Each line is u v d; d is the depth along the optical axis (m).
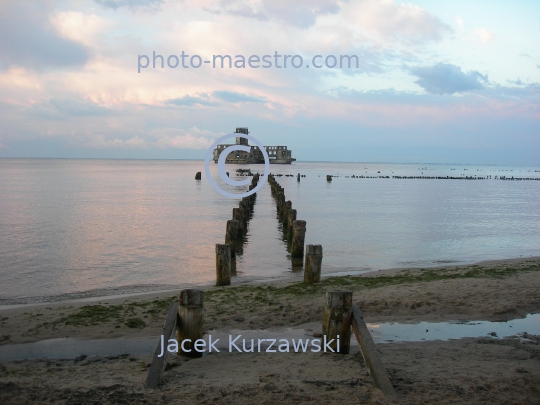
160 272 15.92
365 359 6.86
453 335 8.95
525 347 8.20
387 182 78.69
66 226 26.08
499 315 10.09
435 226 27.53
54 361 7.62
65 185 61.22
